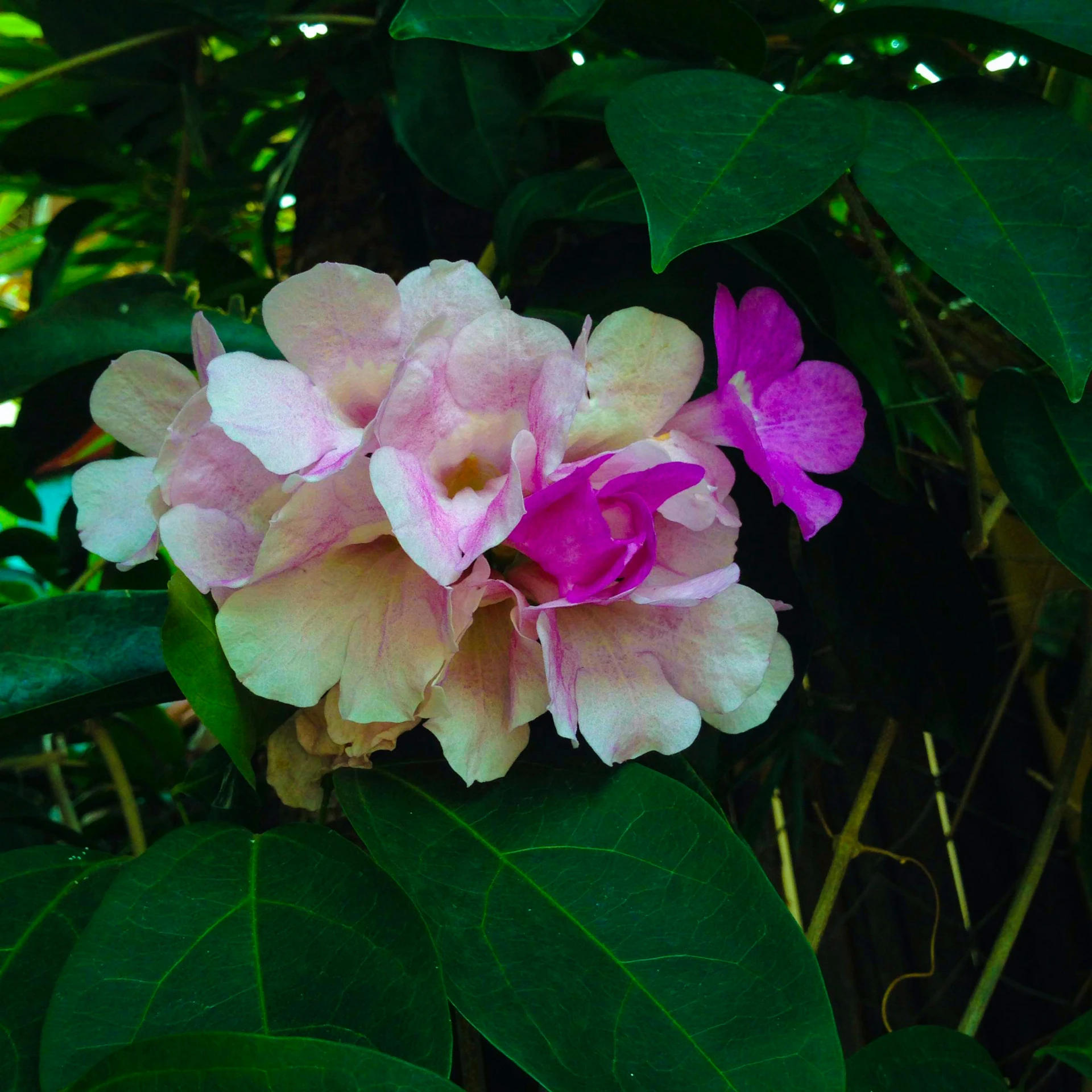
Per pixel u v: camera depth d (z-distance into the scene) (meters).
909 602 0.39
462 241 0.44
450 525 0.27
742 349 0.31
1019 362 0.44
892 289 0.38
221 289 0.55
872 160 0.32
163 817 0.56
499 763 0.28
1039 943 0.51
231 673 0.29
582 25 0.32
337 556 0.28
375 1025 0.26
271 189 0.51
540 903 0.28
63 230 0.57
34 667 0.32
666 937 0.27
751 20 0.35
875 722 0.52
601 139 0.43
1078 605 0.48
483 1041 0.38
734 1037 0.26
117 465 0.30
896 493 0.36
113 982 0.26
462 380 0.27
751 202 0.30
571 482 0.27
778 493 0.30
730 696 0.29
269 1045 0.24
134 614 0.34
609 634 0.29
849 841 0.40
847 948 0.52
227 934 0.27
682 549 0.29
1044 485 0.34
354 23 0.44
